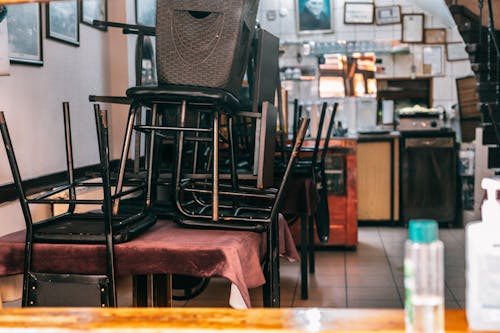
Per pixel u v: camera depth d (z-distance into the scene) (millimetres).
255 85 3035
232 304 2117
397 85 8930
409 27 8703
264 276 2674
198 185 3004
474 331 1217
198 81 2449
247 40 2670
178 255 2172
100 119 2166
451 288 4855
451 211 7699
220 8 2439
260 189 2693
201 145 3252
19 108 3662
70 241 2229
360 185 7871
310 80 8688
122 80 5590
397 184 7816
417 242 1152
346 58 8664
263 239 2650
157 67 2479
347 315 1326
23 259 2285
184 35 2457
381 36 8773
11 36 3568
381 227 7824
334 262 5941
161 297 2686
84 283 2227
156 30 2477
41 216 3754
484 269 1229
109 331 1258
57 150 4215
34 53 3867
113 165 5430
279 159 4797
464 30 7074
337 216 6410
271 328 1257
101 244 2219
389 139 7781
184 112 2410
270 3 8859
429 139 7695
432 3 7867
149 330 1256
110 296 2201
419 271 1154
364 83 8672
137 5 5887
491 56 6715
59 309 1394
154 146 2543
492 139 6117
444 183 7688
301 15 8812
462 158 7660
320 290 4938
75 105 4629
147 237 2328
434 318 1158
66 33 4434
